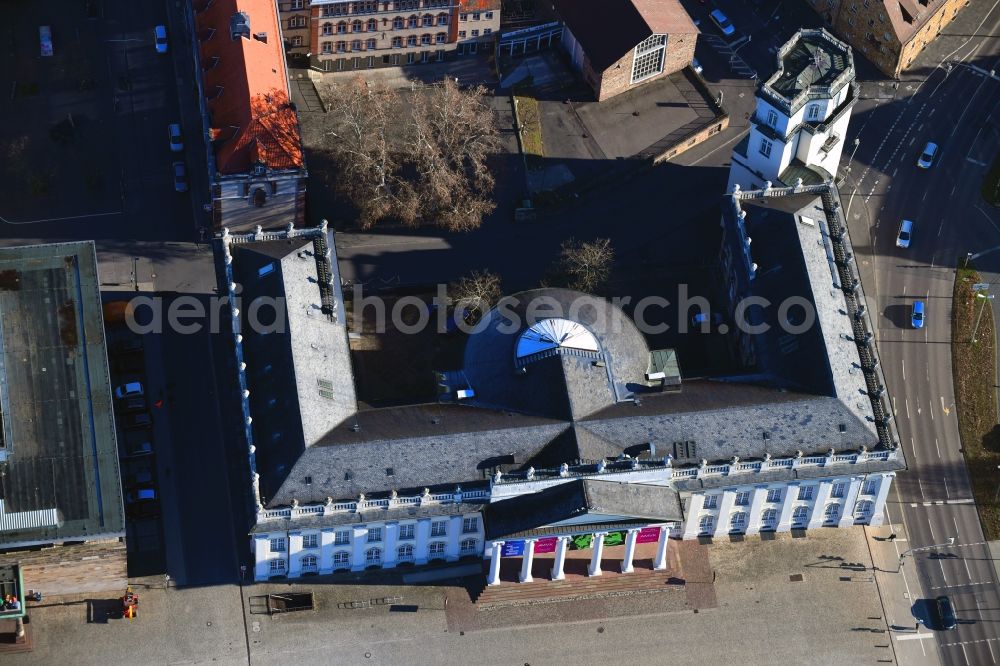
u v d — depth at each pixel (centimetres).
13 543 19400
